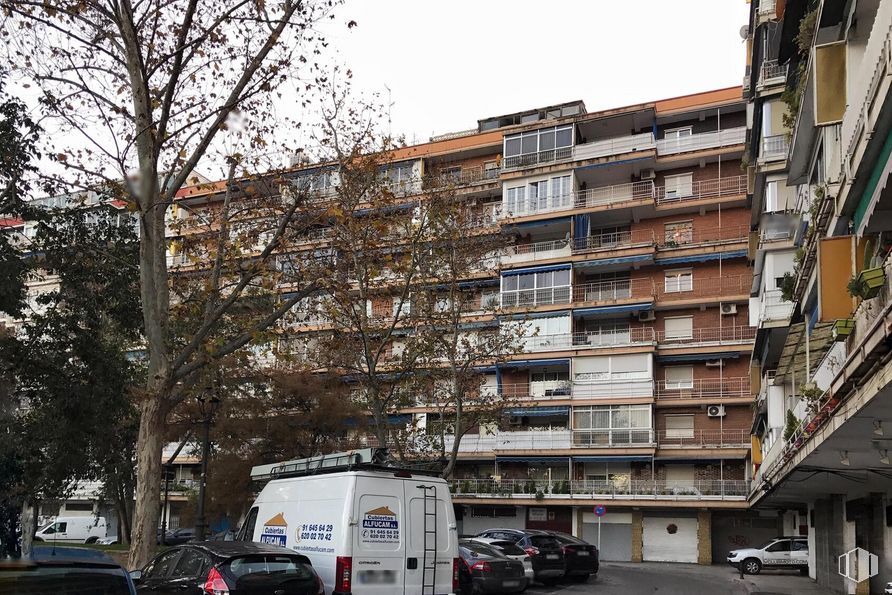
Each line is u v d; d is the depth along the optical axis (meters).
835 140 14.59
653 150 41.19
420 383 22.91
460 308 22.88
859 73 9.90
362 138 17.73
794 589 22.55
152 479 13.77
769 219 25.30
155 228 14.89
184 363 15.39
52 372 21.44
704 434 38.72
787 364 20.91
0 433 21.25
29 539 20.02
